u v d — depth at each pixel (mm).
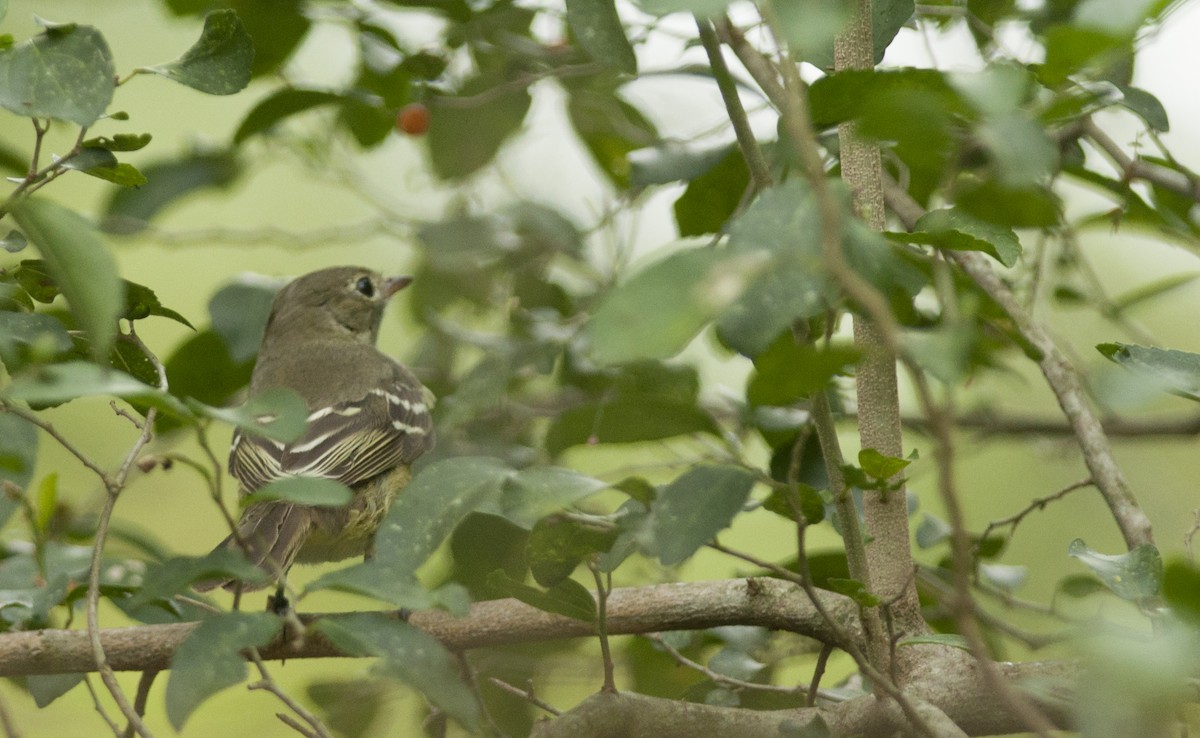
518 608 7336
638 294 3773
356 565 5055
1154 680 3814
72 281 4426
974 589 8766
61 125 7172
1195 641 4402
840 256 3930
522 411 11547
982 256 8406
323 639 7152
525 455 10969
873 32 7238
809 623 6980
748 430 9469
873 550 6953
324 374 10836
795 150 6180
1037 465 14320
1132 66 7898
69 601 7367
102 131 16672
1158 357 6105
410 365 12820
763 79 7129
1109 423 11312
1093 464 7988
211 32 6512
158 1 10922
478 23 10977
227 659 4738
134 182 6742
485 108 11766
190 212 17453
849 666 12078
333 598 13516
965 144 5637
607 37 6000
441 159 12016
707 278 3732
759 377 4199
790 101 4102
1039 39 7812
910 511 9383
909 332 4887
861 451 5680
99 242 4484
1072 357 9969
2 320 6410
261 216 17500
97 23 16906
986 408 11805
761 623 7090
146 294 6809
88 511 10539
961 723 6691
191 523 14938
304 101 10969
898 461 5688
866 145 6559
